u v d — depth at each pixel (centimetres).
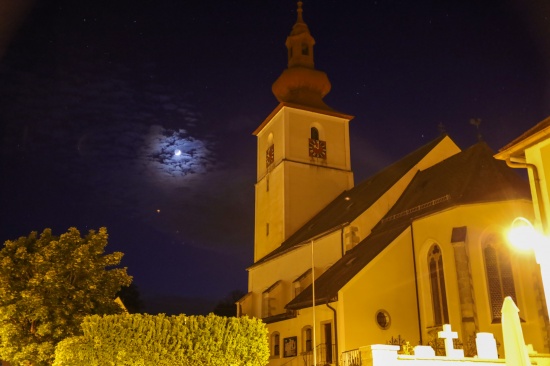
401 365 1792
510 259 2656
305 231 4500
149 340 1881
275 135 5188
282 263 4331
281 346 3384
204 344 1950
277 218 4869
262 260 4659
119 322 1886
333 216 4259
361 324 2773
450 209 2822
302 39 5525
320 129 5162
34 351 2420
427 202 3167
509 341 1200
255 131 5572
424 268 2928
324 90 5369
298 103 5134
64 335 2436
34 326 2506
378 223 3597
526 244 1377
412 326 2867
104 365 1848
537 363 1898
